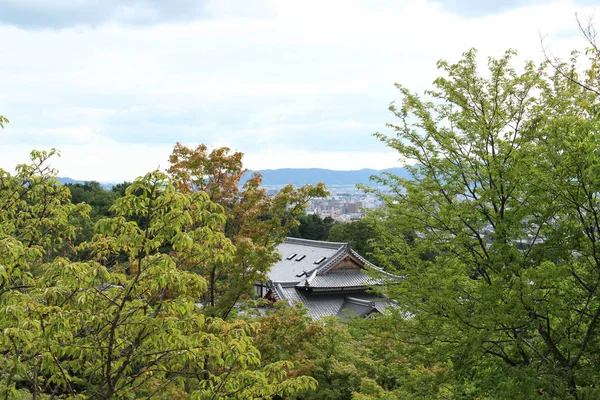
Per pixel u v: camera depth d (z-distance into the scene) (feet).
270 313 50.47
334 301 129.59
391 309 42.09
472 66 39.06
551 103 36.63
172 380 27.71
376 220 45.47
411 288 39.83
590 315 32.42
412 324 39.83
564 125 31.60
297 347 45.09
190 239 21.67
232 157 51.78
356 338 71.31
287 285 127.24
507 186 36.58
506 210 36.86
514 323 31.55
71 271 20.97
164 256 22.20
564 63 37.01
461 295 38.93
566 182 31.94
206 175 52.26
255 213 51.88
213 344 24.29
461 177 40.01
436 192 40.68
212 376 24.85
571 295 33.58
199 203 23.56
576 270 35.06
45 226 33.45
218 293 53.88
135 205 21.98
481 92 39.27
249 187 53.67
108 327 24.75
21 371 22.53
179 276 22.26
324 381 54.39
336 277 132.57
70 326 22.67
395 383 55.36
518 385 30.25
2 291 23.86
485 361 37.47
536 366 33.22
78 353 23.66
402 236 45.32
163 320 23.03
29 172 31.55
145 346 25.17
